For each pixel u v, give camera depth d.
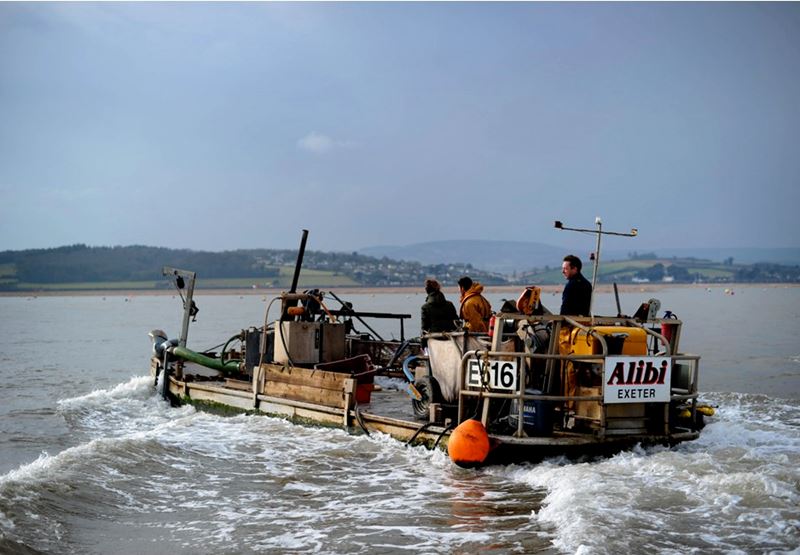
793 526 7.38
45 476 9.29
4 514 7.97
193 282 16.86
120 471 9.87
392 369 15.70
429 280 12.71
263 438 11.85
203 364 15.91
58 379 22.38
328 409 12.23
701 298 142.75
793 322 53.59
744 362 24.92
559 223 10.32
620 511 7.79
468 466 9.57
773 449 10.56
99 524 8.05
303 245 14.88
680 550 6.83
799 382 19.66
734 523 7.47
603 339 9.51
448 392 10.81
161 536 7.73
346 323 16.17
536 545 7.23
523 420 9.59
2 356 30.30
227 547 7.43
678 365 10.73
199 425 12.87
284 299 13.88
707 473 9.07
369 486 9.42
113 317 75.25
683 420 10.62
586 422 9.81
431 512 8.35
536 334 10.07
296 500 8.90
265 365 13.60
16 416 15.52
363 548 7.33
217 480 9.69
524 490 9.08
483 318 11.70
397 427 11.18
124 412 15.66
